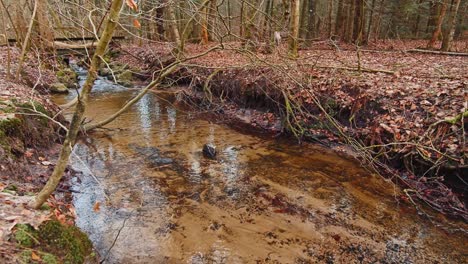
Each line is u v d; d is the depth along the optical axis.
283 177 5.99
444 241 4.23
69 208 4.50
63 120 7.66
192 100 11.19
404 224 4.60
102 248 3.89
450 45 13.88
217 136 8.10
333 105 7.79
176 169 6.21
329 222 4.64
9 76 8.57
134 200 5.05
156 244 4.07
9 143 4.97
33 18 8.42
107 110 10.10
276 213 4.85
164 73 4.68
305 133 7.84
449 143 5.40
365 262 3.86
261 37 10.96
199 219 4.64
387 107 6.73
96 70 2.82
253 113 9.43
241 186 5.63
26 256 2.60
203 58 13.16
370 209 4.97
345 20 18.64
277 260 3.86
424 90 6.80
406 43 18.11
